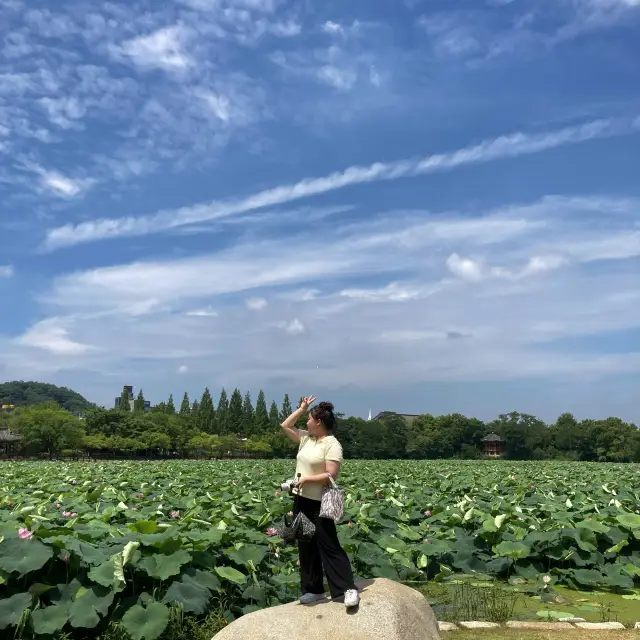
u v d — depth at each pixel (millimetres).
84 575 7031
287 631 5348
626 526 11008
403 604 5703
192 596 7094
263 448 97000
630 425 101938
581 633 7234
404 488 18688
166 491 17969
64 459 78875
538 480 25406
